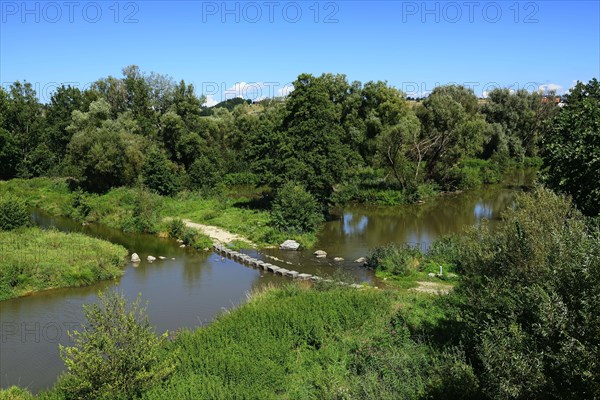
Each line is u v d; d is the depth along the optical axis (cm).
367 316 1603
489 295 1034
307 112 3838
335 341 1457
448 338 1377
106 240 3262
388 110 5844
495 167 6400
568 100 2216
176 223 3491
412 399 1077
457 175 5681
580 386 723
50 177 5838
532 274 957
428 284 2241
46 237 2934
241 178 5853
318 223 3678
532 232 1027
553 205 1167
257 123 6178
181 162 5738
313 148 3809
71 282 2333
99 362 1090
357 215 4416
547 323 761
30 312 1991
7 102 6278
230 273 2611
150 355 1158
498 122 7362
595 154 1596
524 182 6247
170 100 6378
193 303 2117
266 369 1216
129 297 2189
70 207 4247
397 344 1407
